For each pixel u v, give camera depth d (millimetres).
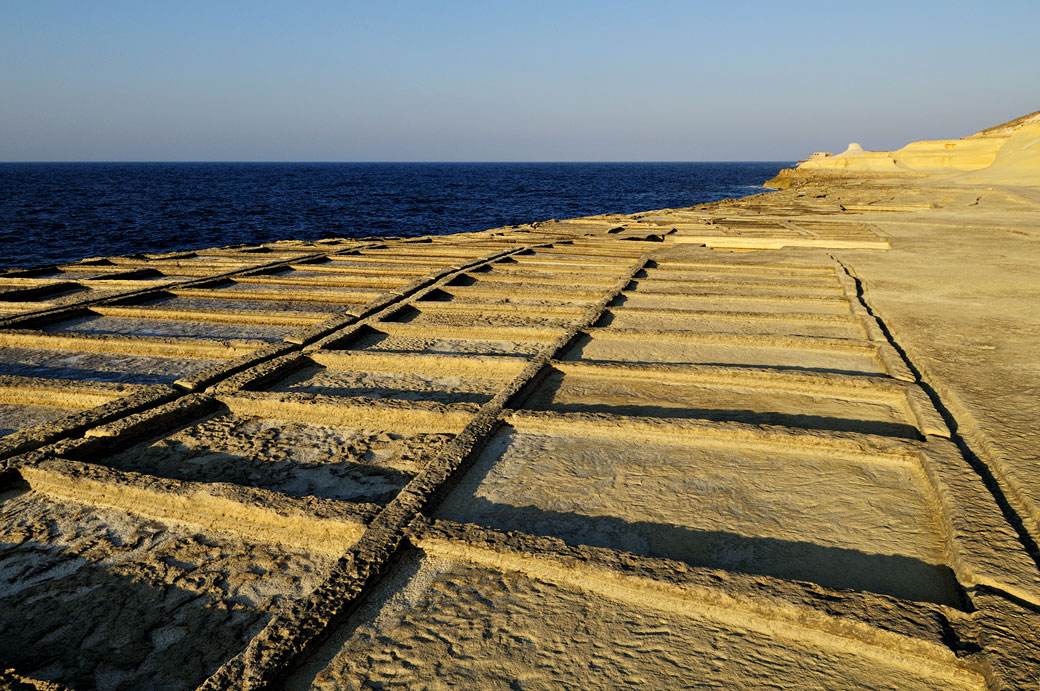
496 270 7289
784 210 15875
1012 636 1517
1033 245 8414
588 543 2023
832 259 7355
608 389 3338
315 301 5836
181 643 1722
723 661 1530
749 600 1659
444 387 3527
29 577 1981
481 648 1589
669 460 2543
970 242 8805
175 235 22906
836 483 2348
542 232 11484
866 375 3471
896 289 5523
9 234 21797
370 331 4656
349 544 2041
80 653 1696
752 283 6078
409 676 1512
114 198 40750
